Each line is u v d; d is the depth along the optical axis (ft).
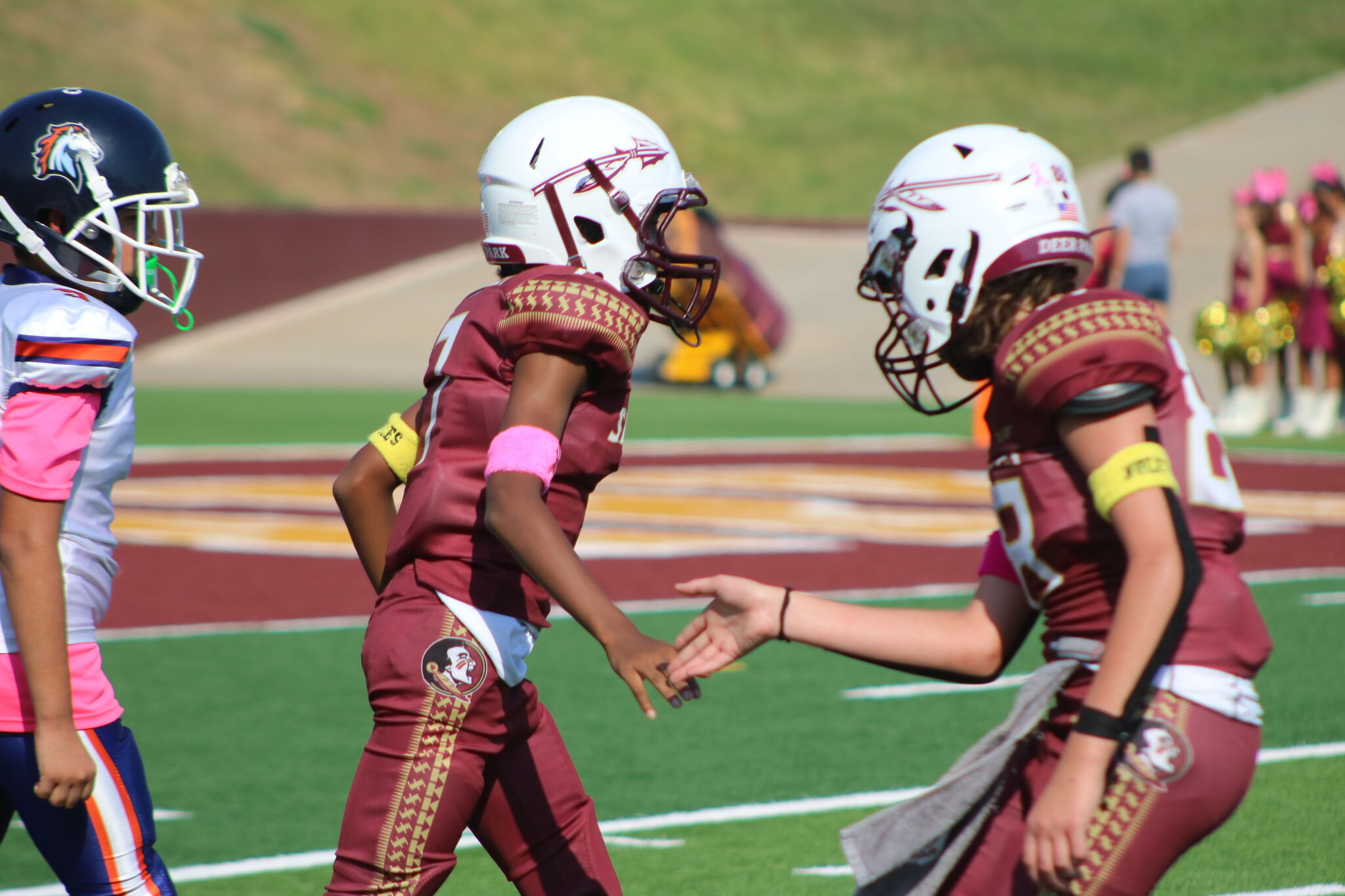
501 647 33.32
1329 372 190.19
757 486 151.12
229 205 391.65
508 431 31.58
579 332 31.89
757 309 267.59
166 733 67.05
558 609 96.68
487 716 33.40
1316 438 189.78
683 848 52.70
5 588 32.24
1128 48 565.53
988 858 30.27
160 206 35.86
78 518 33.88
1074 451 28.89
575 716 70.38
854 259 358.64
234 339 319.27
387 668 33.50
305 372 286.87
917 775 61.46
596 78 524.93
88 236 35.32
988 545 33.58
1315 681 75.82
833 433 203.51
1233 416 196.65
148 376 278.67
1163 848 28.91
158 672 78.07
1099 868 28.71
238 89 449.48
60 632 32.32
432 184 442.50
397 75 492.95
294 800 58.13
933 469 166.61
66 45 424.46
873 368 287.48
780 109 529.04
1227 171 409.69
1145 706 28.91
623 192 34.99
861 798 58.44
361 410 223.51
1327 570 105.29
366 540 37.78
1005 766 30.83
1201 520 29.45
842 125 519.60
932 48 572.92
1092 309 29.04
